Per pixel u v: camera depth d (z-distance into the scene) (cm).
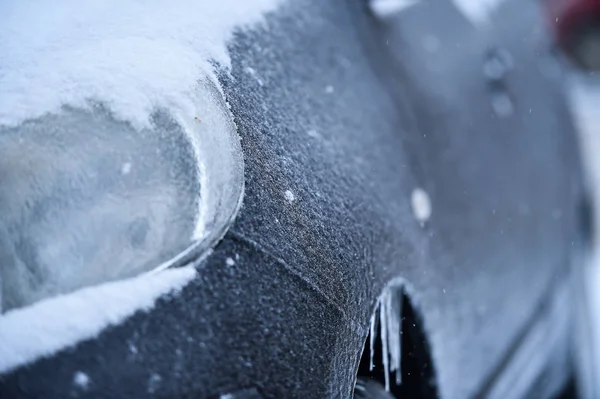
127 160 123
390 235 147
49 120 125
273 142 136
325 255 132
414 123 166
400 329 150
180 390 119
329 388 128
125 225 122
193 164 125
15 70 129
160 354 119
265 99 140
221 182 125
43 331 118
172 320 121
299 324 127
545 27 247
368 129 154
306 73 150
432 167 165
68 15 137
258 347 123
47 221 121
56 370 117
